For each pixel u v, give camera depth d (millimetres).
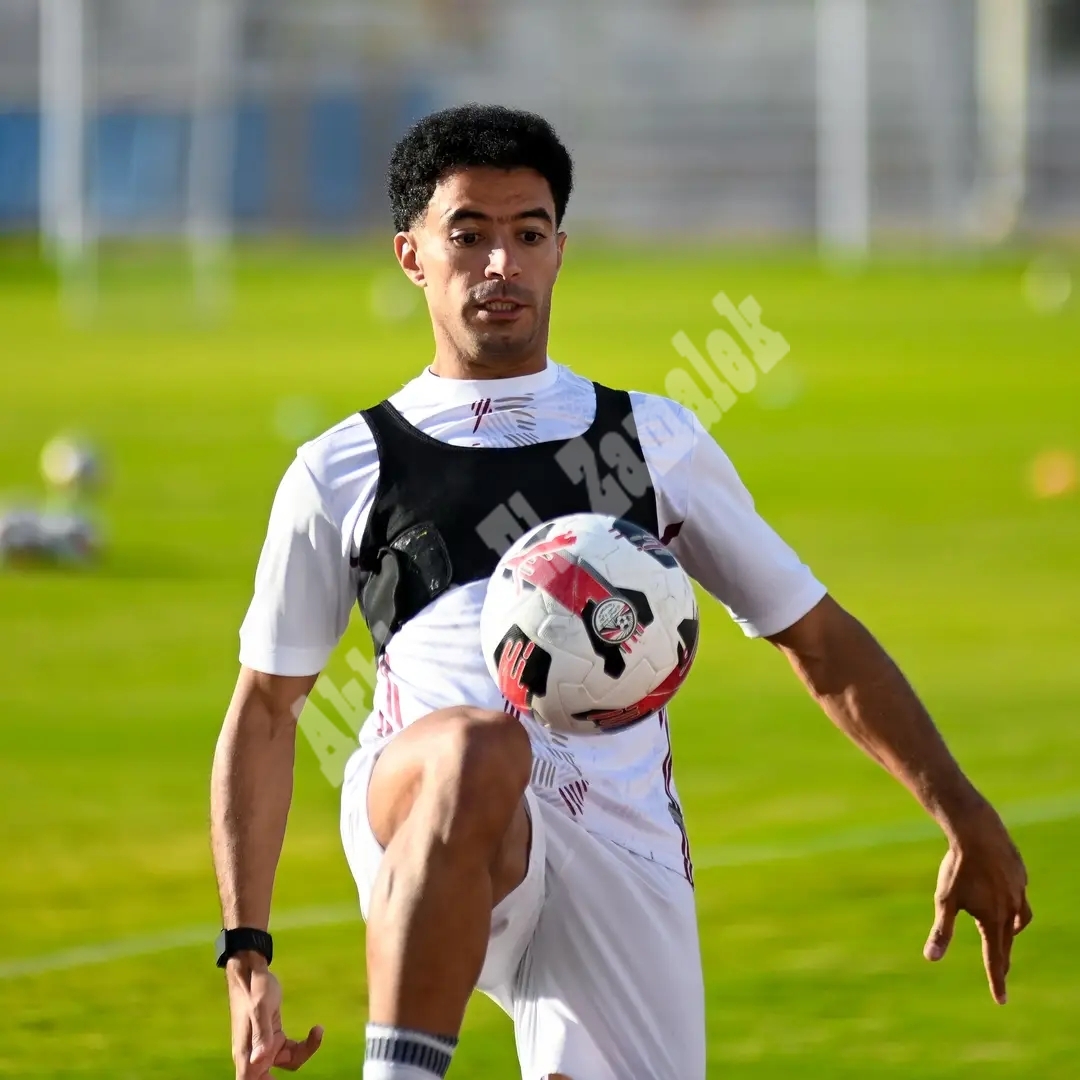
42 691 28422
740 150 160250
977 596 35125
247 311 110000
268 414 65750
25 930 18016
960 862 11578
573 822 11008
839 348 86500
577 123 160625
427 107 157375
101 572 38375
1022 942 17094
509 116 11664
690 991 11242
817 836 20641
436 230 11648
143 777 23719
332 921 18234
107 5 120562
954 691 27625
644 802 11320
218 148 126938
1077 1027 15148
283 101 155375
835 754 24234
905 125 155000
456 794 9836
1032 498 46969
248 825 11375
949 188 151375
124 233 140000
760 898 18562
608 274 129750
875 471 51812
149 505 46969
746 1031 15141
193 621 33500
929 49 153250
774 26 160125
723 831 20938
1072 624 32469
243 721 11609
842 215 146500
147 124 140250
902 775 11852
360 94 156250
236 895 11180
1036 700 26938
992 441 57375
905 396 69562
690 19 160750
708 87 160625
